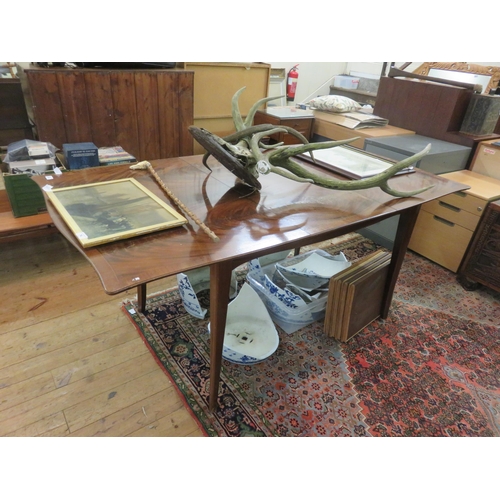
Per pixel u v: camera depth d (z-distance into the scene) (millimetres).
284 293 1735
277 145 1562
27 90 2379
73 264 2203
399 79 2965
